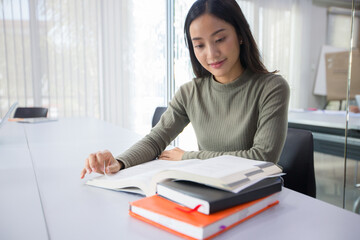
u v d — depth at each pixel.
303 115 2.41
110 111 3.82
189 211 0.49
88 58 3.64
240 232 0.48
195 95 1.15
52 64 3.47
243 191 0.52
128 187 0.69
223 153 0.93
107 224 0.52
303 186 1.01
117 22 3.72
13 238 0.47
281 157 1.06
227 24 0.92
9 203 0.62
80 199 0.65
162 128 1.10
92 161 0.78
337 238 0.47
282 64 3.81
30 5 3.31
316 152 2.09
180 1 3.87
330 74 3.32
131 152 0.91
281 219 0.53
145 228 0.50
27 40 3.33
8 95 3.29
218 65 0.95
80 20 3.55
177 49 3.96
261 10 3.73
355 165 1.69
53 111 3.53
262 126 0.94
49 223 0.53
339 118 2.19
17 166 0.94
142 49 3.88
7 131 1.70
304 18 3.69
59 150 1.19
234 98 1.05
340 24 3.27
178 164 0.81
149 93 3.97
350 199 1.72
